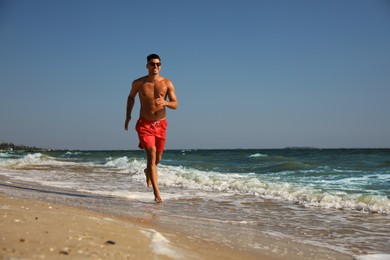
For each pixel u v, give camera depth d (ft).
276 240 13.58
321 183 33.71
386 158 67.46
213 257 9.56
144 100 20.26
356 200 22.81
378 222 17.79
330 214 19.77
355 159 67.21
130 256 7.84
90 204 19.57
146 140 20.49
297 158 77.92
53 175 40.70
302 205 22.56
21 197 20.31
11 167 53.16
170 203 22.18
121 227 10.95
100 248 8.13
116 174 43.32
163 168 51.42
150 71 20.06
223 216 18.52
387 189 29.04
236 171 50.90
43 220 10.53
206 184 32.30
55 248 7.59
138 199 23.20
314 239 14.24
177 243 10.52
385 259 11.59
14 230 8.82
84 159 90.02
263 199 24.81
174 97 20.48
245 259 10.14
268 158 77.71
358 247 13.14
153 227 13.71
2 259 6.45
